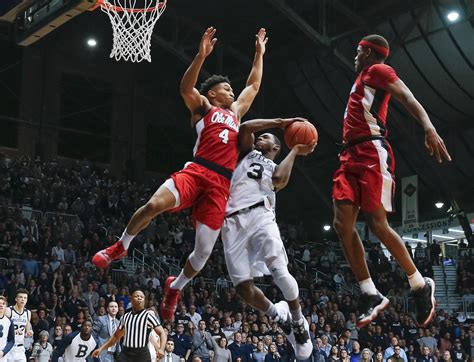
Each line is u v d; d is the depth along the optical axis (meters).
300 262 27.75
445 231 31.30
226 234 5.63
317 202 34.56
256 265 5.60
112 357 14.97
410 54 27.28
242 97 6.19
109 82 33.41
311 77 30.25
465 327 22.64
